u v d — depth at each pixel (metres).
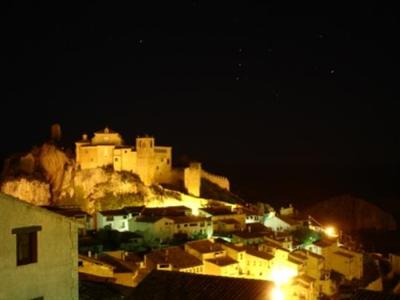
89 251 87.19
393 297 32.09
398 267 119.94
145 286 31.91
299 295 89.56
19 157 134.25
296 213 143.62
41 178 128.88
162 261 86.31
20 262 27.64
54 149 132.50
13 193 123.81
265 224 130.88
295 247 111.75
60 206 122.62
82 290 38.84
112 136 138.00
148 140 137.88
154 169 139.75
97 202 122.88
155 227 108.56
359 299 32.47
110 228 110.81
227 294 29.86
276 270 96.88
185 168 141.38
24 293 27.64
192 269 88.31
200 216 117.69
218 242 101.38
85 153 131.25
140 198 127.12
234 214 122.81
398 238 165.25
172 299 30.48
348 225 191.38
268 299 29.66
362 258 110.50
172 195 133.75
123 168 133.50
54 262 29.31
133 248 101.38
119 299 38.25
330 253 110.62
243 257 96.38
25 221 27.80
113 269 73.94
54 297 29.22
